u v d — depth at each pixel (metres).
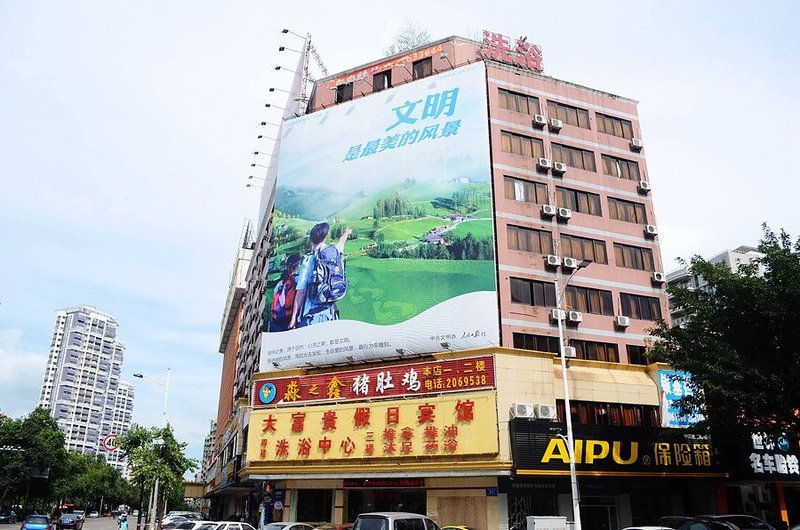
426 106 36.78
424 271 33.16
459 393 28.70
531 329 31.61
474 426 27.55
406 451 28.47
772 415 24.27
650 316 35.25
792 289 22.30
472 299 31.47
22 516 67.88
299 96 51.28
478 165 34.12
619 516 30.00
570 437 23.80
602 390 31.25
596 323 33.50
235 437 47.53
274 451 31.53
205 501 103.19
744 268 25.50
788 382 23.02
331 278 35.38
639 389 32.06
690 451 29.98
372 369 31.30
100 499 122.25
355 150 37.94
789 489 34.19
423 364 30.14
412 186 35.31
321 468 30.06
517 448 26.84
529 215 34.09
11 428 67.56
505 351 28.95
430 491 28.80
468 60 40.16
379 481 29.84
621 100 40.19
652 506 30.94
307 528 22.30
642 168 38.91
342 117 39.25
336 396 31.64
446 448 27.72
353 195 36.78
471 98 35.72
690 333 26.09
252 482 39.25
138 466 43.88
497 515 27.11
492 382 28.33
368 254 34.91
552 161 36.22
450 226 33.50
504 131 35.59
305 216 37.78
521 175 34.88
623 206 37.41
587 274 34.28
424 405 28.91
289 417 31.94
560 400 30.23
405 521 15.05
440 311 31.94
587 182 36.69
